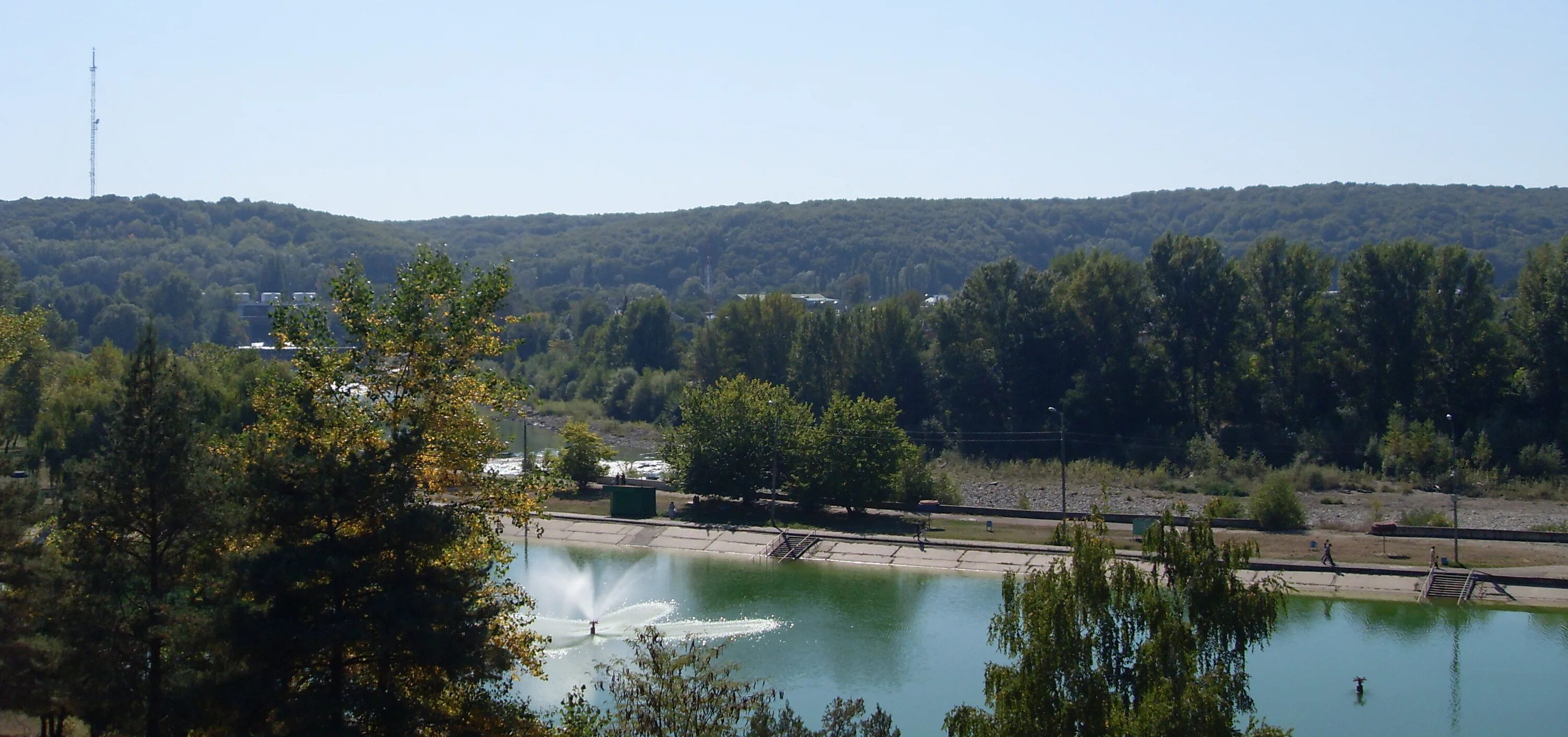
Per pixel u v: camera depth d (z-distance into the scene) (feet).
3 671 127.85
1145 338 536.42
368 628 111.34
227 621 109.50
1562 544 320.29
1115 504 392.47
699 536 346.74
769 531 347.15
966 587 293.84
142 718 117.39
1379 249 470.39
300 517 114.32
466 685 123.13
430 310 134.41
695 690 124.98
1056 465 469.57
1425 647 245.45
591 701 203.92
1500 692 217.15
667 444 385.91
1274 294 491.72
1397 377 467.11
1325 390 485.97
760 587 294.05
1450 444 435.94
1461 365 457.27
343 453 122.42
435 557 120.57
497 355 139.13
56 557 134.41
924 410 532.32
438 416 132.26
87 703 119.34
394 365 134.41
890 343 536.42
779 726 122.83
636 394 620.49
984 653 238.48
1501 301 504.84
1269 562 301.02
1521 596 279.49
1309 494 416.26
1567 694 216.95
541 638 136.98
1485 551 312.29
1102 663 128.47
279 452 118.73
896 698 211.82
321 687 114.21
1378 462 451.12
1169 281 497.87
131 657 120.98
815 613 268.82
